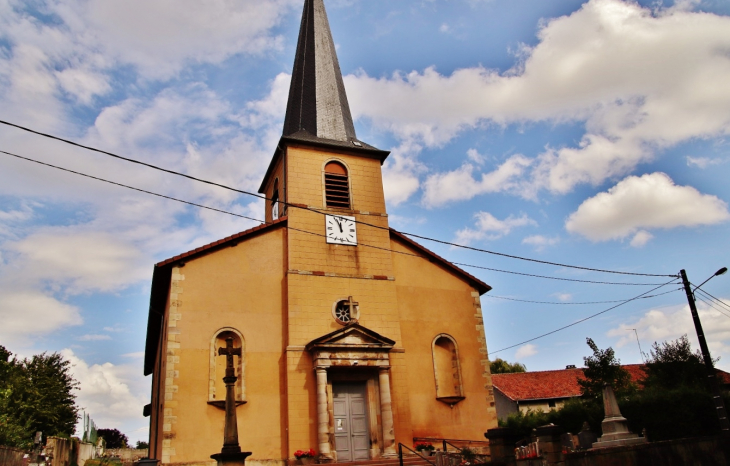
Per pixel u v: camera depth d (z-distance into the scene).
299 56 28.50
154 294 21.50
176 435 17.66
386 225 23.17
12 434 25.36
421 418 20.91
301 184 22.66
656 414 21.11
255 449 18.38
